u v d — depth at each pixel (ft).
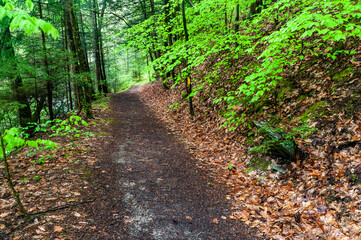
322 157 13.39
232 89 27.89
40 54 25.16
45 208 10.96
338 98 15.64
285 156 15.51
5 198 11.71
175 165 18.39
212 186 14.93
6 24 24.34
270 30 27.58
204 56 19.63
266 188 13.89
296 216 10.75
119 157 19.74
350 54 17.08
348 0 12.01
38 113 32.42
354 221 9.26
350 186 10.82
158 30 29.73
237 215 11.72
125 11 65.36
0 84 23.66
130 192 13.74
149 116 38.47
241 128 21.89
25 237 8.83
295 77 20.61
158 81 68.49
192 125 28.84
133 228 10.38
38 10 34.50
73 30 30.55
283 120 18.47
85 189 13.39
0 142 8.55
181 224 10.92
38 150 19.21
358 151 12.08
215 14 30.89
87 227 9.96
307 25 11.07
